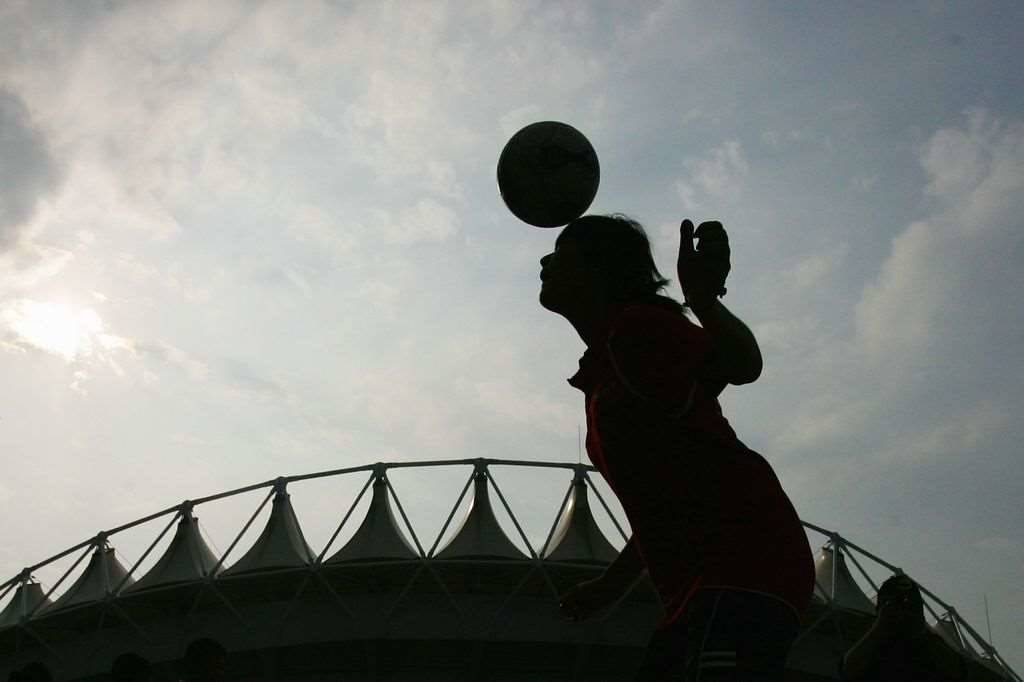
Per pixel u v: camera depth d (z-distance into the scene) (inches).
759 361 161.8
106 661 1995.6
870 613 1945.1
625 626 1959.9
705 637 150.2
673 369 155.4
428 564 1918.1
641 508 162.9
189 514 2108.8
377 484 2073.1
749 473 157.9
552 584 1909.4
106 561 2062.0
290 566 1962.4
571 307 174.6
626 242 174.6
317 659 2022.6
